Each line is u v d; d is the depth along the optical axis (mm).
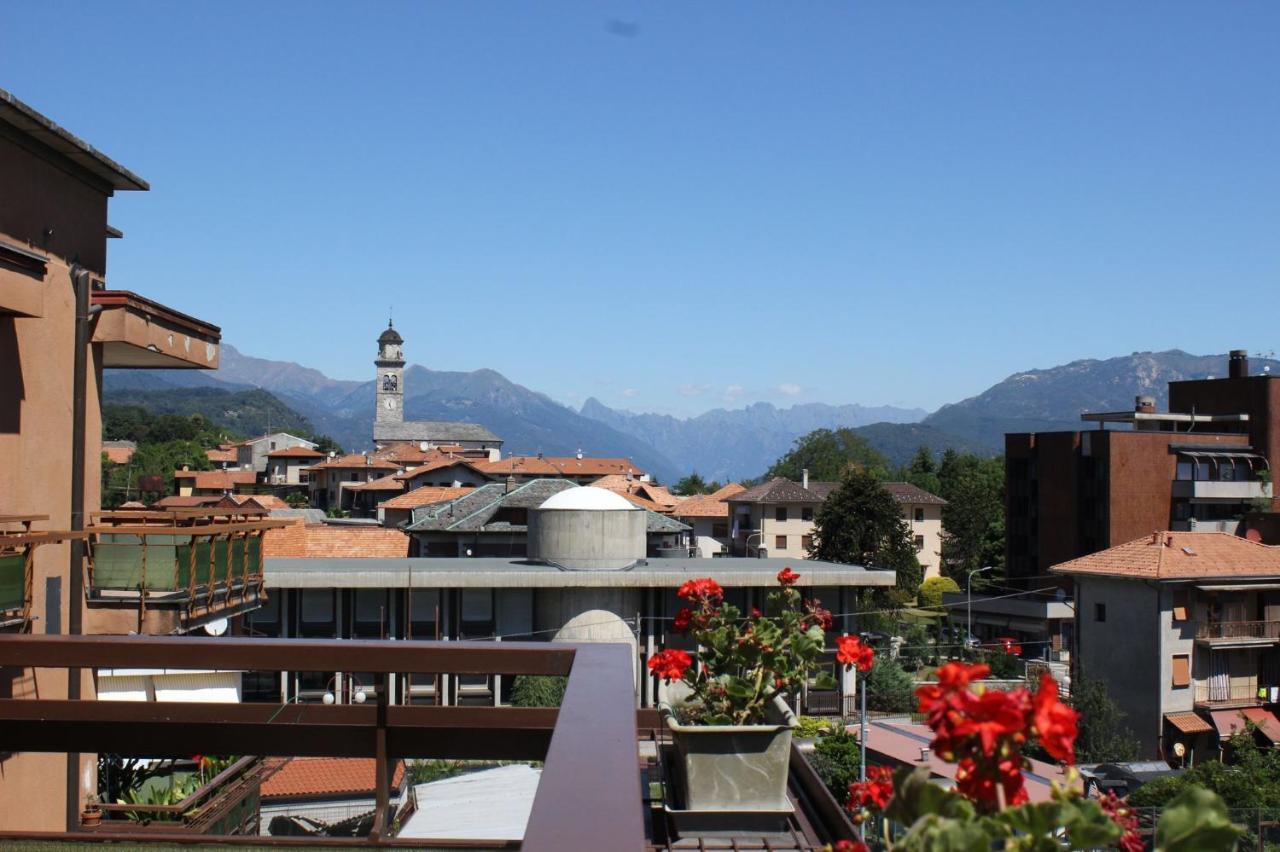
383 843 4980
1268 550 36875
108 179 13570
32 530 11664
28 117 11219
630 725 3338
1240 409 58344
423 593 36344
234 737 5656
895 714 38406
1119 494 55312
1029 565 62344
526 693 32000
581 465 122500
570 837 2273
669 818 5035
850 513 66125
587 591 36344
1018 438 63250
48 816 11453
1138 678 34906
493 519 50906
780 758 5055
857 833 3717
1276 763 28047
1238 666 35312
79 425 12719
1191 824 2367
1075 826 2342
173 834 4871
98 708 5652
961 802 2461
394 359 177500
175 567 12750
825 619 5531
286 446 162250
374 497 109562
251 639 5027
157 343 13844
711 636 5418
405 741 5637
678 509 92500
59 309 12430
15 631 9938
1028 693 2559
